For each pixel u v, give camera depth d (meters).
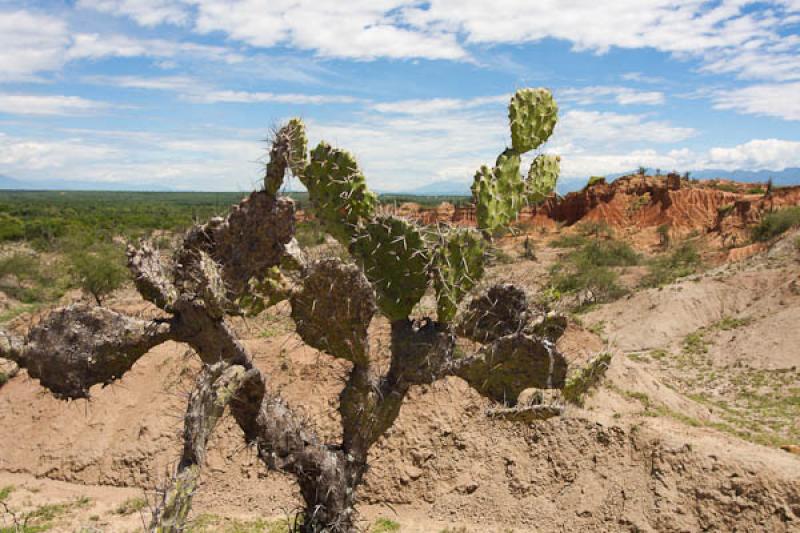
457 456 8.45
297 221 4.54
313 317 4.04
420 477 8.37
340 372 9.77
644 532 6.99
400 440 8.67
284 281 3.97
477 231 4.15
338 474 4.12
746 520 6.78
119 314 4.02
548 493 7.80
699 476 7.23
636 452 7.79
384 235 4.11
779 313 19.48
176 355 10.73
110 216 58.00
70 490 9.05
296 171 3.97
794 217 39.25
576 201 63.97
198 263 3.96
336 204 4.15
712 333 20.44
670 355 19.20
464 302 4.29
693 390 15.65
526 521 7.61
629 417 8.49
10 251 34.72
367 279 4.03
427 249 4.09
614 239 53.81
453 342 4.29
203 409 3.24
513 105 4.36
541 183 4.39
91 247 26.12
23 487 9.16
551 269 32.22
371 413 4.21
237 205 3.92
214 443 9.11
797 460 7.38
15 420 10.42
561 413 4.07
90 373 3.96
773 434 10.91
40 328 3.97
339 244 4.58
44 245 36.97
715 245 47.25
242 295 3.91
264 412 3.95
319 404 9.41
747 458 7.25
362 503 8.31
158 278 4.11
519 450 8.27
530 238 51.72
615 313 24.00
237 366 3.57
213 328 3.89
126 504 8.48
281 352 10.34
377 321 9.35
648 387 10.72
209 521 7.96
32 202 101.00
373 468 8.50
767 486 6.90
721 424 9.73
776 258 25.84
